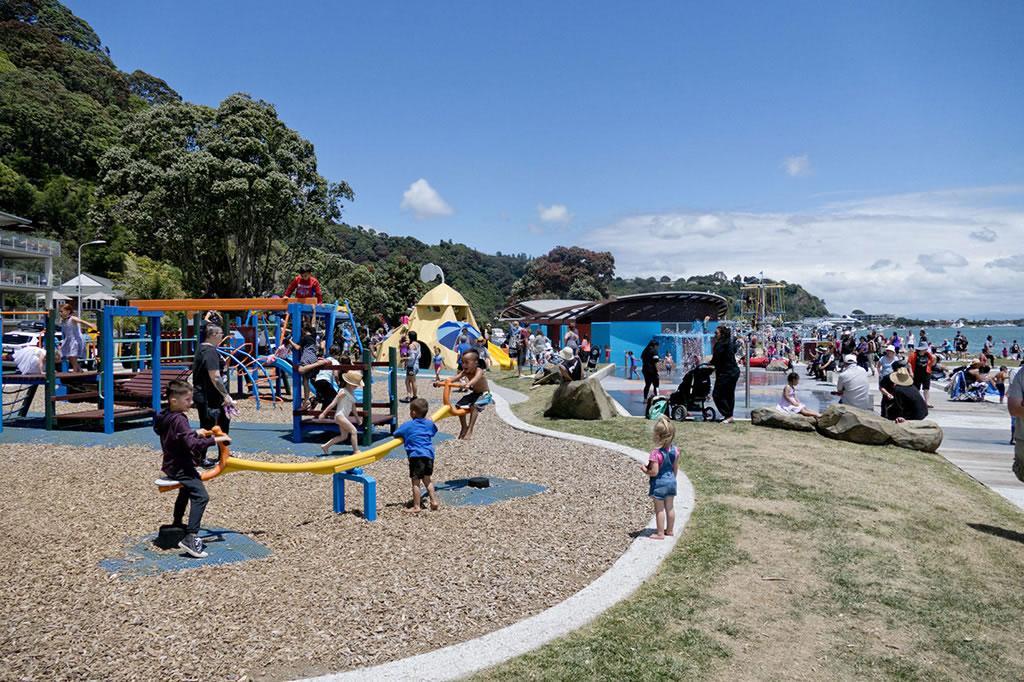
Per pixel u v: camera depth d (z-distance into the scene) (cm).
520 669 409
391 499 782
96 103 8681
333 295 5694
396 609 486
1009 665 446
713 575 565
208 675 396
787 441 1134
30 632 442
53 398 1268
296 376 1141
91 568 553
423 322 3058
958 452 1201
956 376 2055
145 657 414
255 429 1298
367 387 1066
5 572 542
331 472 688
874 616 504
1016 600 548
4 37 8944
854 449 1099
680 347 2886
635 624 476
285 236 4719
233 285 4600
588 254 12188
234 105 4206
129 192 4166
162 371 1417
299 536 643
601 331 3297
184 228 4188
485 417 1495
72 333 1445
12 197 7019
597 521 704
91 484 830
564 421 1396
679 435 1198
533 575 557
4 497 770
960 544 674
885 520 730
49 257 5928
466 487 845
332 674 395
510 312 5022
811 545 641
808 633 475
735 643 455
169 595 502
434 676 396
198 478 600
